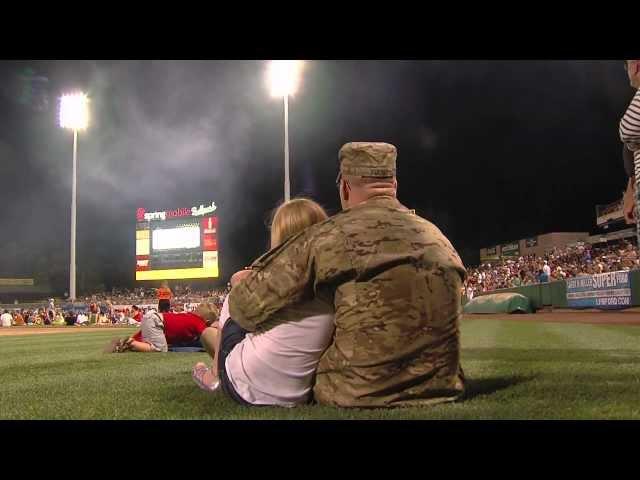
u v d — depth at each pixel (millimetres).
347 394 2225
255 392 2404
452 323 2254
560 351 4980
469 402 2375
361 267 2156
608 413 2176
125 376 4012
